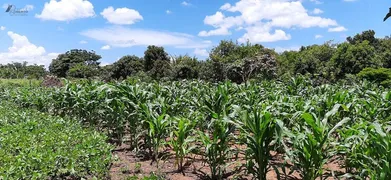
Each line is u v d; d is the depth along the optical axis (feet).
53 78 70.38
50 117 26.02
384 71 58.39
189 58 90.84
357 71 81.76
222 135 14.60
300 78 35.81
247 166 13.29
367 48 84.33
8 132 19.93
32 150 15.76
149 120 18.31
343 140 14.17
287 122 17.67
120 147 22.70
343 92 21.89
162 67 89.71
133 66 110.93
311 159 11.90
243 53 89.20
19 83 72.49
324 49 106.93
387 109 17.65
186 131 16.57
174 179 15.94
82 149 16.51
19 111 28.63
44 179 13.44
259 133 12.17
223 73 76.43
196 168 17.66
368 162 11.98
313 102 18.47
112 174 16.49
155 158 18.80
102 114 24.97
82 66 140.97
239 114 12.97
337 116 19.56
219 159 15.23
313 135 12.05
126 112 21.54
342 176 11.91
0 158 14.82
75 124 24.34
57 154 14.92
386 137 10.61
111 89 22.02
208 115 19.34
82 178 14.30
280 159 17.61
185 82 39.45
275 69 72.79
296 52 125.29
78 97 27.09
